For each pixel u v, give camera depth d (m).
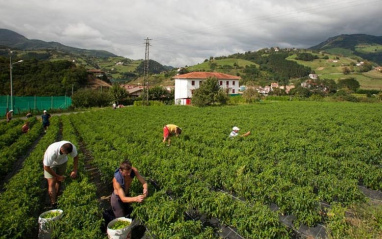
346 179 11.11
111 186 12.66
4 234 7.32
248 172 12.11
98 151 16.69
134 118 37.91
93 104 76.56
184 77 88.25
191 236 7.68
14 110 52.84
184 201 10.12
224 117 36.91
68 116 44.28
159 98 101.00
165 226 7.97
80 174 11.81
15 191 9.88
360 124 28.03
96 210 8.59
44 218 8.14
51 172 9.98
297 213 9.06
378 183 11.81
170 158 14.91
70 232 7.52
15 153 16.36
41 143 18.58
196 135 21.19
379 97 82.56
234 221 8.39
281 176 12.24
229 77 96.81
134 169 8.99
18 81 80.25
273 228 7.72
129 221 8.33
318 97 87.31
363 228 8.00
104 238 7.55
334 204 9.55
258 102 77.94
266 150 16.73
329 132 23.89
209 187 11.61
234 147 17.91
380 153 16.09
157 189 11.95
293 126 26.94
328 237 8.07
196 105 65.12
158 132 22.84
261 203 9.41
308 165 13.51
